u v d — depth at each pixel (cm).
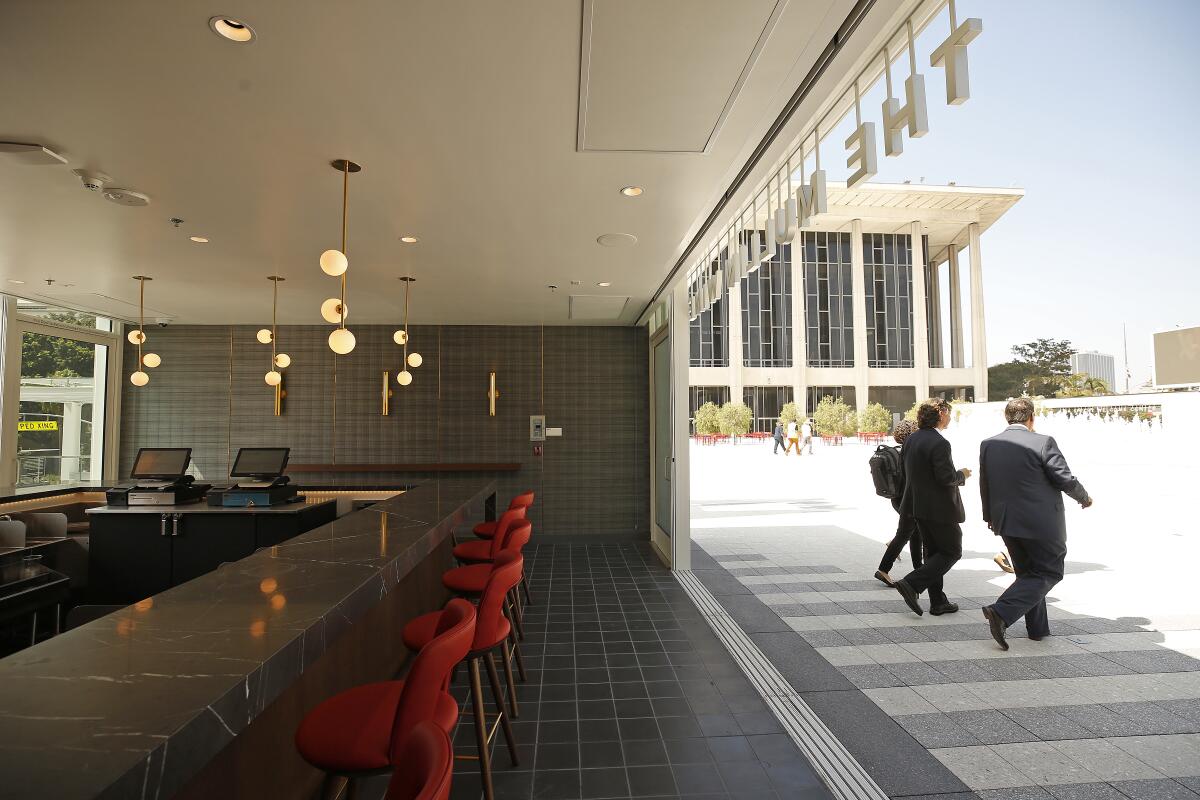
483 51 194
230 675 115
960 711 279
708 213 359
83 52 192
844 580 514
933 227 3269
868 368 3128
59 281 512
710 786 228
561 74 208
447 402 741
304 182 303
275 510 427
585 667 342
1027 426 358
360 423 737
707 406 2914
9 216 349
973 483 1171
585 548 683
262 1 168
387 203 333
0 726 93
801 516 832
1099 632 374
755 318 3098
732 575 540
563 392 747
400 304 621
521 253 433
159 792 88
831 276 3131
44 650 128
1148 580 486
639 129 247
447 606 187
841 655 350
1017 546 356
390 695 174
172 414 725
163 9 171
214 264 457
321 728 157
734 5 171
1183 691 294
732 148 265
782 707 288
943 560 404
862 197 2958
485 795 204
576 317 699
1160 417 1207
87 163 279
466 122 242
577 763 245
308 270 477
